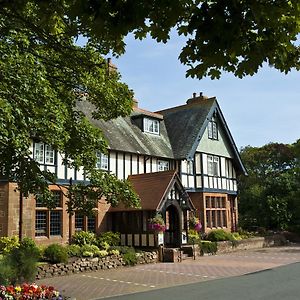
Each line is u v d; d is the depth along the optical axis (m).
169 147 26.56
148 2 3.48
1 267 10.50
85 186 9.91
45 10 4.80
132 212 20.69
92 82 9.16
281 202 34.06
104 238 19.47
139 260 18.31
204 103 29.03
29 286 8.28
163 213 20.22
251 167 47.94
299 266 16.89
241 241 25.75
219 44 3.53
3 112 6.08
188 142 26.30
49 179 9.31
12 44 6.87
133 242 20.44
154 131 26.78
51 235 18.81
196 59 3.82
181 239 21.38
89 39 7.67
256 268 16.53
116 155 22.19
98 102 10.06
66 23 6.21
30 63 7.12
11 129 6.53
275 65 3.88
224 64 3.74
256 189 37.22
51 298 8.23
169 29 3.78
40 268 14.38
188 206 21.77
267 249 26.16
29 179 8.88
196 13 3.40
